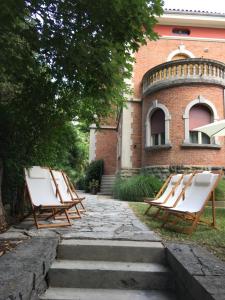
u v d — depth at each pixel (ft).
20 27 14.46
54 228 16.57
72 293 10.87
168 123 44.60
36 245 12.28
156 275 11.53
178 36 55.77
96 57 15.64
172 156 43.78
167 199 21.06
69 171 42.65
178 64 44.96
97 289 11.36
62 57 16.01
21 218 18.61
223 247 13.08
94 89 18.71
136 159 51.62
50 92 19.67
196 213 16.66
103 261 12.71
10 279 8.38
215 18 54.70
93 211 25.43
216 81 44.57
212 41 56.03
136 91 53.26
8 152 19.52
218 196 34.14
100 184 62.34
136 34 15.30
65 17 14.56
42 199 18.84
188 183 19.02
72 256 12.84
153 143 47.93
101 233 15.15
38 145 22.82
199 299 8.09
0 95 20.71
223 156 43.88
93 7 13.74
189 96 44.27
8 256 10.69
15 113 19.92
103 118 24.72
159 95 46.24
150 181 39.06
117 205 31.19
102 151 69.97
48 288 11.26
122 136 52.13
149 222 19.60
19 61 15.49
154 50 55.06
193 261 10.34
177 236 15.26
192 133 44.78
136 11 14.08
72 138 25.67
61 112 21.93
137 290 11.34
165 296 10.83
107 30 14.88
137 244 13.17
